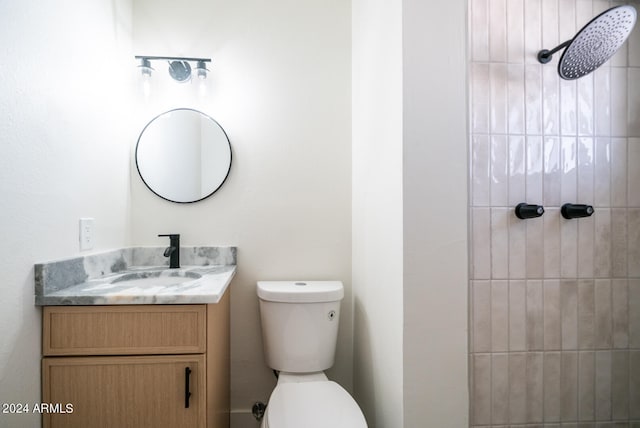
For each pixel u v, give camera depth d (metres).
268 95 1.56
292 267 1.56
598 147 1.16
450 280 0.92
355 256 1.53
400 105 0.92
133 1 1.49
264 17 1.55
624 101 1.17
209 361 0.99
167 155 1.50
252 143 1.55
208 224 1.53
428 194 0.92
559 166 1.15
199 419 0.95
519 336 1.13
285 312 1.33
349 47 1.58
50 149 0.94
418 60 0.91
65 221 1.01
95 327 0.92
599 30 0.84
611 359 1.15
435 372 0.92
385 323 1.07
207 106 1.53
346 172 1.59
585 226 1.15
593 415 1.14
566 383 1.13
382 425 1.10
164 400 0.94
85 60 1.12
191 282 1.12
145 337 0.94
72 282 1.03
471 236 1.12
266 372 1.54
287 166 1.56
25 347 0.85
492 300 1.12
